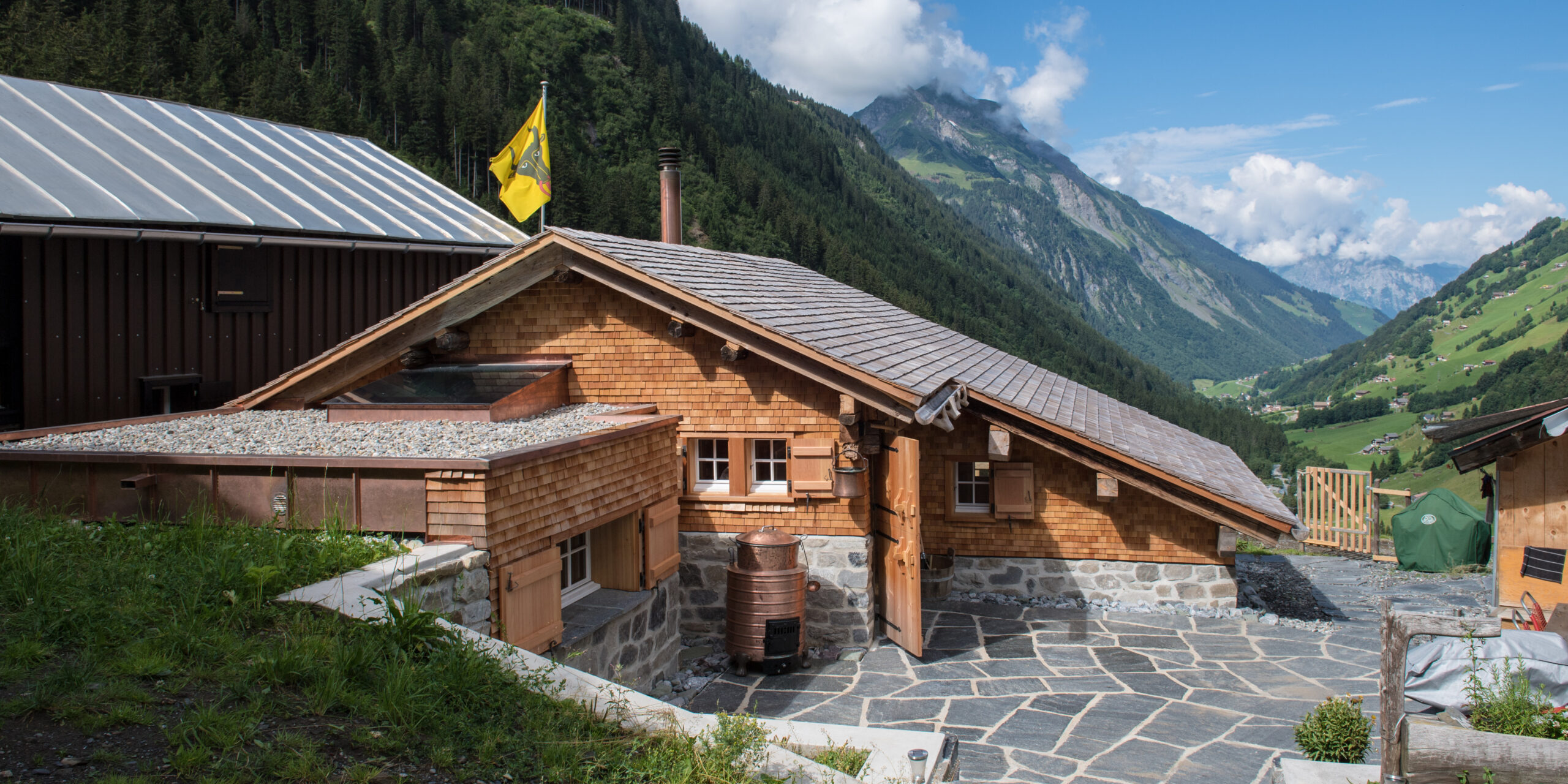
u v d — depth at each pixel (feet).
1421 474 444.14
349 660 17.25
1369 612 48.62
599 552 33.63
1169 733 29.09
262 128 67.87
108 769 13.16
